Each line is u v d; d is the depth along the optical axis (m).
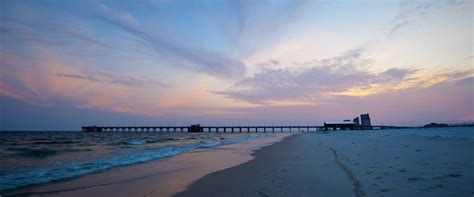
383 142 19.70
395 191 5.32
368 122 104.75
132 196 6.86
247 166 11.23
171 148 23.48
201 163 12.97
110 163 13.20
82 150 21.23
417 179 6.16
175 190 7.28
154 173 10.27
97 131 156.62
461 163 8.03
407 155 10.48
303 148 19.11
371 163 9.00
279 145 24.48
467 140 17.97
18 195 7.16
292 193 5.99
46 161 14.06
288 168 9.62
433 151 11.50
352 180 6.71
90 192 7.35
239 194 6.43
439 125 114.25
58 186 8.12
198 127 151.88
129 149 22.45
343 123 104.12
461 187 5.31
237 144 28.78
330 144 21.12
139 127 156.38
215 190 7.02
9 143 34.06
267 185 7.07
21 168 11.59
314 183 6.79
